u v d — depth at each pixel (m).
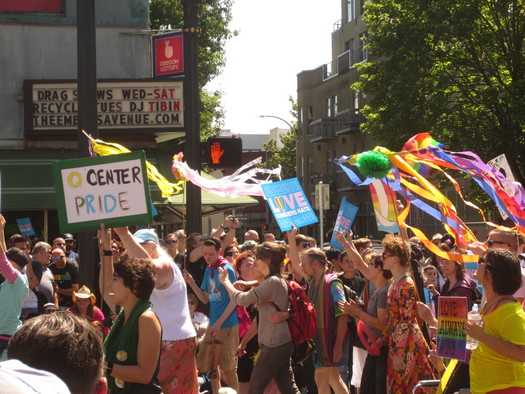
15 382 1.83
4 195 17.61
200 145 11.12
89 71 8.30
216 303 8.72
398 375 6.53
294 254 8.27
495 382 4.91
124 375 4.46
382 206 7.61
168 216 22.97
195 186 11.07
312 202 54.41
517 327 4.79
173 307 5.80
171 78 18.20
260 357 7.19
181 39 18.08
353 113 47.81
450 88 27.08
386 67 27.47
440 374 6.22
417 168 6.94
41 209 17.77
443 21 25.55
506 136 25.45
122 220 5.38
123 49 19.41
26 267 9.61
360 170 6.28
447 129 26.39
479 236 31.62
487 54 26.42
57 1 19.08
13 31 18.73
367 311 7.46
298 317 7.25
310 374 8.84
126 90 18.11
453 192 33.81
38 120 18.16
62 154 18.66
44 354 2.26
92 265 7.90
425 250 12.55
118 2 19.45
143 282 4.57
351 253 7.43
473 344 5.27
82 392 2.31
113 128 18.05
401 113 26.53
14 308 7.43
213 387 8.45
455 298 4.85
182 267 10.53
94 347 2.35
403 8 27.22
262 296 7.14
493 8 25.44
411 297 6.54
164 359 5.72
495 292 4.93
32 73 18.81
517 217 6.54
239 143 11.00
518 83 25.05
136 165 5.39
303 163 56.81
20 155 18.44
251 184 8.23
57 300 10.83
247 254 9.31
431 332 6.04
